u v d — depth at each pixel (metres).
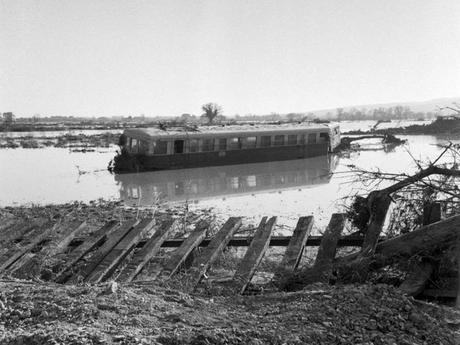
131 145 31.00
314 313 5.02
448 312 5.32
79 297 5.54
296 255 7.81
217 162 31.08
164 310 5.23
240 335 4.42
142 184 24.88
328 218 15.55
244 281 7.05
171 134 29.31
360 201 8.75
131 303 5.34
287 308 5.29
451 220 7.09
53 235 9.53
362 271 7.09
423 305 5.42
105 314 4.95
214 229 12.98
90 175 28.23
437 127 56.25
